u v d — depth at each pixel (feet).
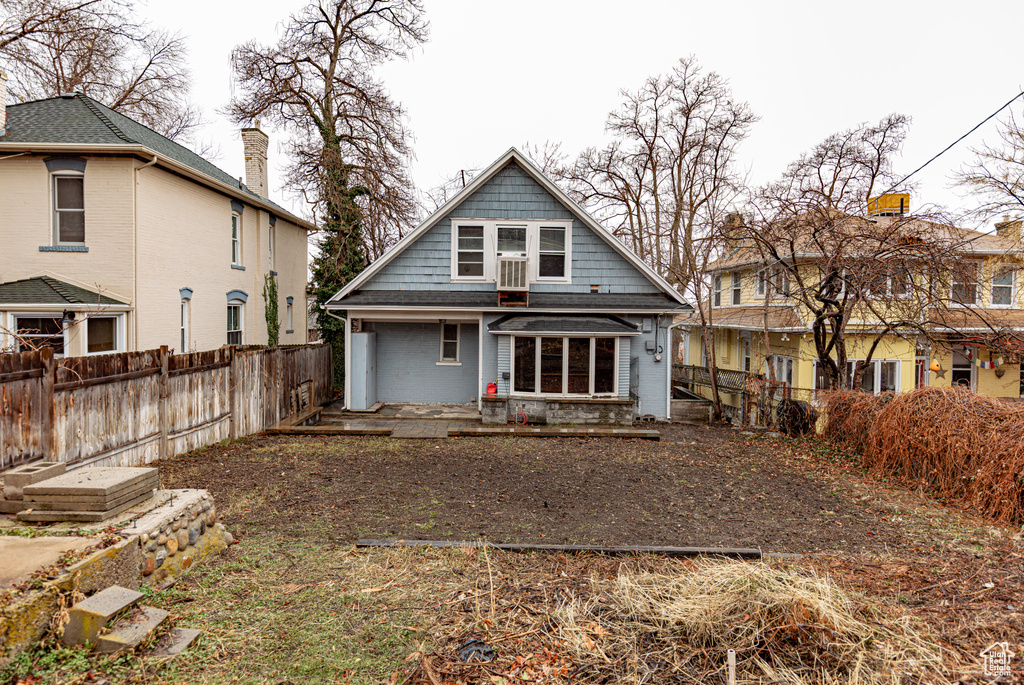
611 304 48.98
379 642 13.52
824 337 45.73
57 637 12.33
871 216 52.03
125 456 27.35
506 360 47.60
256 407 41.16
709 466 33.73
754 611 13.70
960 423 26.78
